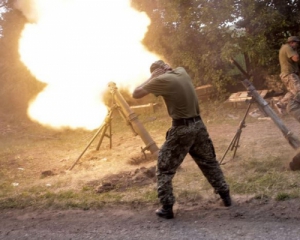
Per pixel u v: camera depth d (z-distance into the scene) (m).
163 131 9.98
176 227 4.54
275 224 4.37
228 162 6.70
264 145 7.45
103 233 4.57
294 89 7.57
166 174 4.78
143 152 7.52
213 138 8.47
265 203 4.95
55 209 5.45
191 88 4.77
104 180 6.50
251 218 4.59
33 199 5.88
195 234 4.31
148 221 4.78
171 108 4.73
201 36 11.79
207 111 11.14
